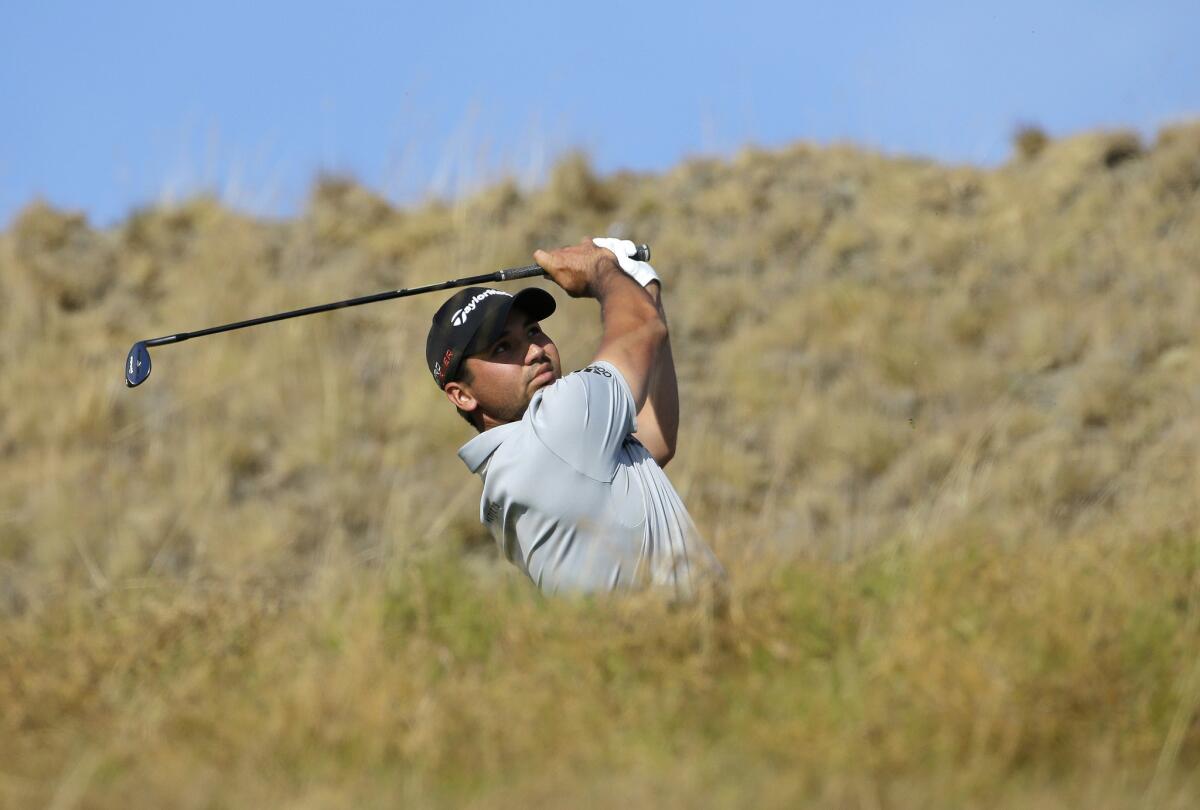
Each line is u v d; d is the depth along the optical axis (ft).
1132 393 156.66
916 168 223.92
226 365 163.73
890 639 46.39
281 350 166.61
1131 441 146.72
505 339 56.34
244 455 147.95
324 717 41.83
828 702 42.70
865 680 43.91
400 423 152.76
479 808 37.22
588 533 51.96
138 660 50.47
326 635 51.60
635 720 42.01
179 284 185.47
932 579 51.83
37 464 143.33
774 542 65.41
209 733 42.83
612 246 62.39
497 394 56.24
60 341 174.19
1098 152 216.13
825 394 162.09
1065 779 39.96
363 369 167.73
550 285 181.68
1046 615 47.24
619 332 55.21
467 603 54.49
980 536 61.52
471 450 54.13
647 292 58.85
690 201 214.48
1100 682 43.50
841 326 175.22
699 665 45.52
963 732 40.63
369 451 148.36
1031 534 66.80
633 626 47.78
